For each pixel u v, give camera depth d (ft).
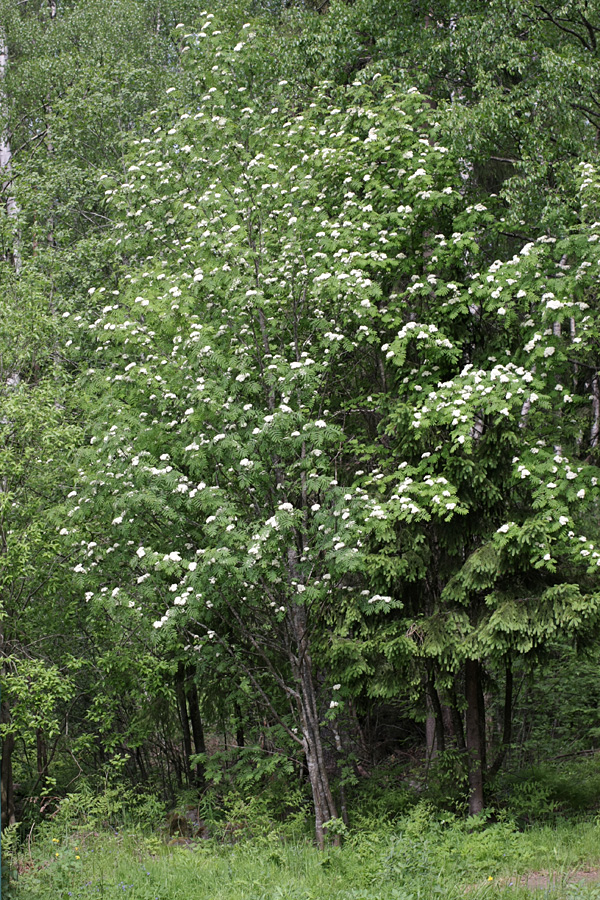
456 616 38.24
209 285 36.24
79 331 42.32
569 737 52.70
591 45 53.62
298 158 42.47
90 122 67.62
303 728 37.24
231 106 42.91
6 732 39.65
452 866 29.58
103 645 46.98
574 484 35.45
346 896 25.70
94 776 52.03
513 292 37.27
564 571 38.55
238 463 34.40
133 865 32.76
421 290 38.81
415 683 38.91
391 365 39.83
